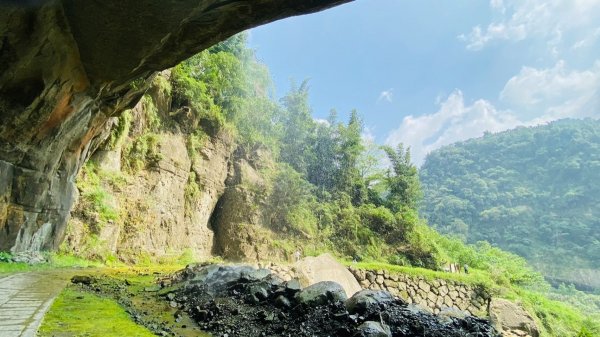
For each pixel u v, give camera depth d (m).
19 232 10.71
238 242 28.66
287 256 30.58
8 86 7.72
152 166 22.75
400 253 35.69
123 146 21.14
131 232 20.45
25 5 6.01
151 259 21.06
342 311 5.83
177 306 6.89
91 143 15.08
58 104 9.14
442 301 21.58
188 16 5.96
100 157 19.47
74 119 10.65
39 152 10.23
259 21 6.67
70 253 15.73
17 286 6.70
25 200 10.52
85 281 8.40
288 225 32.69
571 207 119.06
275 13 6.45
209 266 9.07
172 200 24.02
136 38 6.60
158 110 24.44
